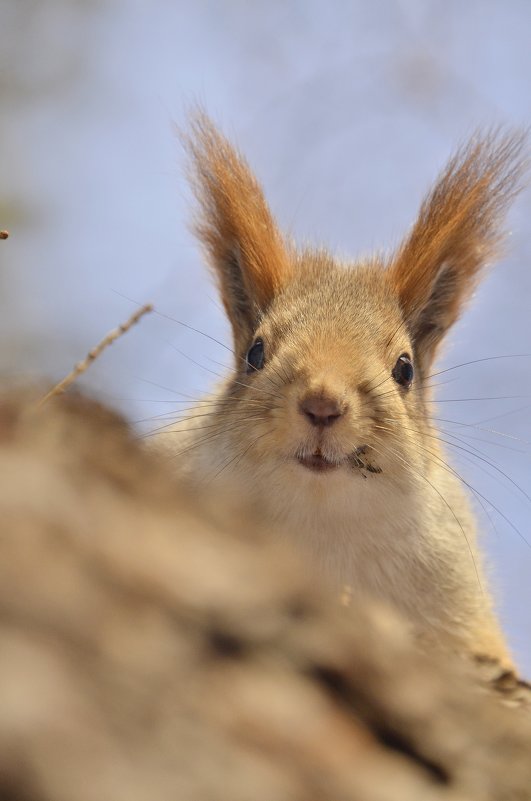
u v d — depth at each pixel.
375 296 2.25
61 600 0.73
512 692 1.24
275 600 0.86
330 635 0.87
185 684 0.74
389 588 2.04
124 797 0.63
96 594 0.76
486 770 0.88
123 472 0.99
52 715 0.64
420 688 0.89
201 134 2.44
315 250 2.47
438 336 2.39
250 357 2.18
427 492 2.07
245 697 0.76
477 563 2.26
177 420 2.28
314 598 0.90
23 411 1.07
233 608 0.82
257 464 1.93
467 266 2.39
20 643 0.68
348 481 1.92
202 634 0.79
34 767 0.61
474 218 2.38
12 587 0.72
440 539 2.08
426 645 1.34
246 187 2.39
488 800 0.86
